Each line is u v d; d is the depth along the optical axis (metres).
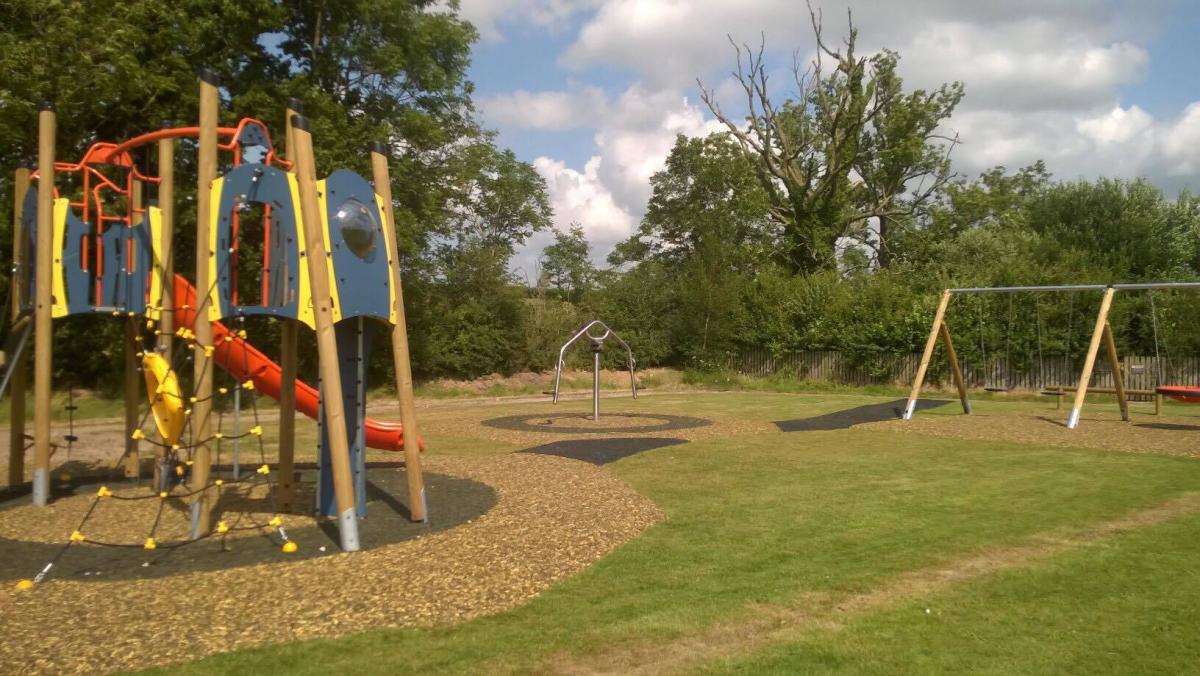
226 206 6.44
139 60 20.38
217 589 5.18
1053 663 4.14
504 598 5.15
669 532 6.99
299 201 6.59
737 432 14.55
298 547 6.21
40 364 8.04
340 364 7.32
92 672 4.00
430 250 31.66
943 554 6.26
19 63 16.75
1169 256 34.38
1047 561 6.04
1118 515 7.63
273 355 25.50
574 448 12.12
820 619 4.82
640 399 24.38
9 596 5.05
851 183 48.31
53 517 7.44
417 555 5.98
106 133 20.84
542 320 32.66
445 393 27.83
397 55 25.19
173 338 8.82
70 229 8.15
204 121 6.31
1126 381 22.95
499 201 40.75
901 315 28.00
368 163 23.97
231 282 6.72
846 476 9.90
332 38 25.16
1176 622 4.71
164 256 8.35
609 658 4.24
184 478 8.94
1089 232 35.50
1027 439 13.40
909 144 45.00
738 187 42.47
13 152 18.27
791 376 31.25
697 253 36.88
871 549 6.42
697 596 5.24
